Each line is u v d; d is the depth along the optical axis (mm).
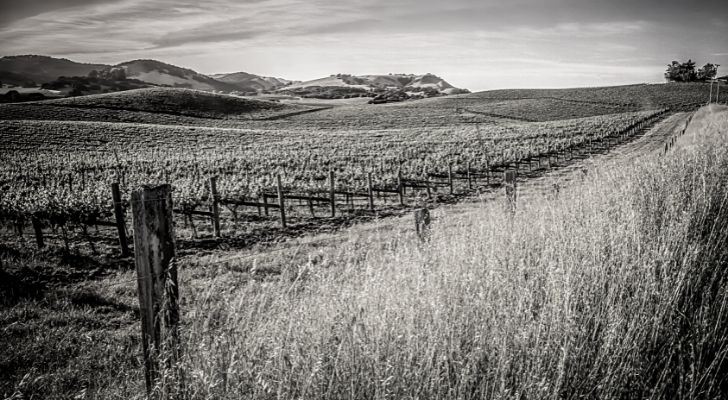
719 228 5070
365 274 4086
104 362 5180
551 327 3115
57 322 6527
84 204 15312
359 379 2822
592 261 4133
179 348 3133
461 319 3230
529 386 2639
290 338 3201
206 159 41219
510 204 7359
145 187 3014
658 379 3018
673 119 74062
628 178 7188
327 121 102938
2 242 12227
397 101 174000
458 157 38969
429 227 6934
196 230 14891
